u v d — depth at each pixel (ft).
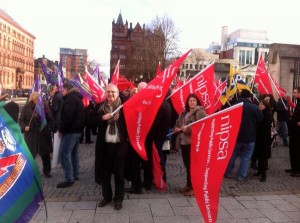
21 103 128.88
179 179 23.93
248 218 16.37
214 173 14.26
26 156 11.16
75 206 17.70
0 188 10.20
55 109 28.09
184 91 22.20
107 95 17.22
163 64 167.12
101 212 16.89
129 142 17.93
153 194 20.10
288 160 31.42
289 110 38.68
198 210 17.26
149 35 180.04
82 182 22.70
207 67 21.76
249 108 23.20
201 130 14.62
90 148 36.04
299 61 47.75
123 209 17.31
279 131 39.06
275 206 18.10
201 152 14.56
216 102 28.58
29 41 332.60
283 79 47.88
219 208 17.69
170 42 169.99
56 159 21.50
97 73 43.78
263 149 23.94
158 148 20.81
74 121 21.34
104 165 17.79
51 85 36.73
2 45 265.34
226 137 14.23
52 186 21.70
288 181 23.99
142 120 17.01
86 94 30.04
